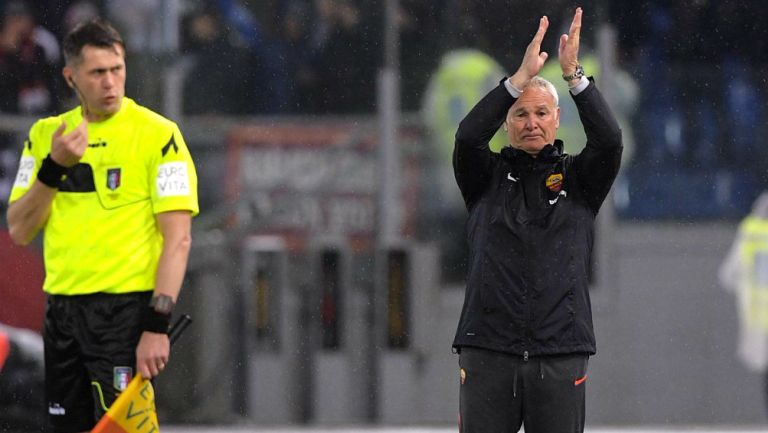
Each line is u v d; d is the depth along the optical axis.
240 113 34.53
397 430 32.53
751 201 34.59
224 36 34.75
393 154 34.31
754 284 34.12
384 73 34.75
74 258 16.45
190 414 33.41
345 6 34.81
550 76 34.81
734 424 34.00
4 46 34.94
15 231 16.31
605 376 34.03
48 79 35.00
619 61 34.97
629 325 34.12
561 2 35.00
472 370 16.89
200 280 33.53
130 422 15.61
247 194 34.12
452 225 34.03
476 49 34.94
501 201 16.97
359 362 33.62
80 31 16.19
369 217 34.09
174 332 16.14
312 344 33.59
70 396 16.95
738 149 34.75
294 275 33.75
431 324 33.62
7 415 31.30
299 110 34.62
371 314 33.66
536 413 16.86
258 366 33.47
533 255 16.72
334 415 33.50
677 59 34.94
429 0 34.91
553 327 16.64
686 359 34.16
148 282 16.53
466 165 17.03
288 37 34.88
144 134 16.50
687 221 34.41
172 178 16.39
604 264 34.16
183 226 16.36
